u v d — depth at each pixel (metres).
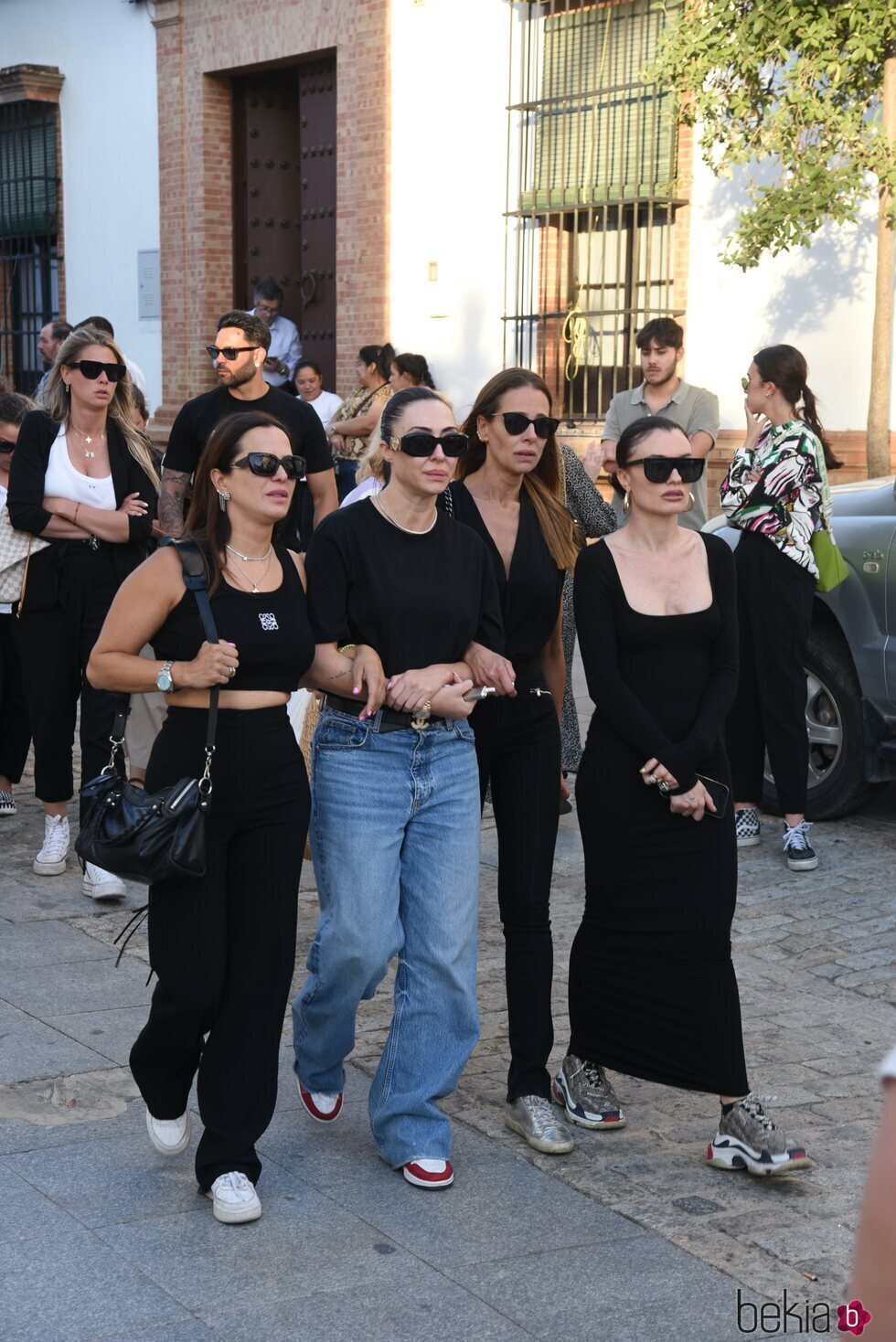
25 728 6.98
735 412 10.91
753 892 6.16
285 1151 3.89
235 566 3.52
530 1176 3.78
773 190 8.80
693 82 8.87
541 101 12.12
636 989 3.90
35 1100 4.12
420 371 10.16
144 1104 4.12
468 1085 4.33
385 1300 3.18
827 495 6.43
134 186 16.91
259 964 3.54
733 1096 3.83
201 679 3.39
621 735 3.85
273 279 15.70
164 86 16.27
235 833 3.52
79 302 18.02
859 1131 4.06
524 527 4.15
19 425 6.44
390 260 13.82
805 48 8.50
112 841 3.38
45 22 17.86
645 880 3.86
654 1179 3.77
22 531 5.92
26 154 18.39
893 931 5.70
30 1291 3.18
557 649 4.28
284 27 14.62
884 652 6.61
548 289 12.34
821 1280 3.28
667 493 3.87
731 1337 3.06
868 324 9.95
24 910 5.80
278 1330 3.06
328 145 14.87
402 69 13.47
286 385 14.55
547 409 4.09
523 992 4.06
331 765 3.69
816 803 7.09
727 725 6.71
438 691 3.64
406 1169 3.70
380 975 3.73
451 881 3.73
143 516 5.98
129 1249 3.36
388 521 3.73
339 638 3.67
